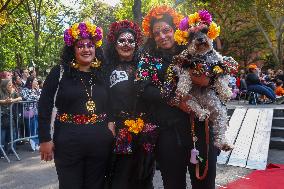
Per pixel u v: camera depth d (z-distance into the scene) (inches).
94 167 148.1
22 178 259.0
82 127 145.3
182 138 137.5
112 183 161.9
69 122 146.3
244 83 805.9
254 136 366.0
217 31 131.7
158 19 146.6
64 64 149.6
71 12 1093.8
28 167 290.4
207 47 132.2
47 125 146.0
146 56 145.9
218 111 136.4
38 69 937.5
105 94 152.6
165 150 139.1
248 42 1441.9
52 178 258.1
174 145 137.6
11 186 240.4
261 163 296.0
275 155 359.6
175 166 138.3
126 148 157.8
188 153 137.6
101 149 147.1
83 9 1106.1
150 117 152.1
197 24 131.7
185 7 649.0
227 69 134.0
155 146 147.6
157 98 139.7
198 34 130.0
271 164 293.0
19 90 398.0
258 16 1263.5
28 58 992.9
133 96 157.2
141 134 153.1
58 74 148.2
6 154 334.6
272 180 250.8
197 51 132.5
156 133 147.1
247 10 1178.6
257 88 690.2
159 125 142.0
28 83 401.1
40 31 1061.8
